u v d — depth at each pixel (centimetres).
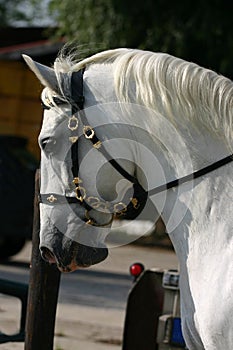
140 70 562
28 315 729
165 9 2397
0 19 5328
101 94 570
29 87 3127
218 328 530
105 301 1565
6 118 3134
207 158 554
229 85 555
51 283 721
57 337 1229
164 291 838
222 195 548
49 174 580
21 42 3406
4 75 3122
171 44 2403
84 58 601
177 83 556
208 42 2331
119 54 582
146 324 848
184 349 807
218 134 553
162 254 2447
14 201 2070
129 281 1859
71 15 2536
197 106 555
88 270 1991
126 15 2428
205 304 539
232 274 529
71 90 570
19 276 1861
